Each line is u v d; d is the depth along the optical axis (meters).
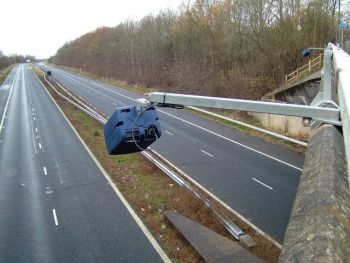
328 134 8.61
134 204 21.89
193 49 64.94
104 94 67.75
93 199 22.83
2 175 28.03
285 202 21.23
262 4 49.81
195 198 21.61
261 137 35.94
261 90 47.06
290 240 5.75
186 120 44.53
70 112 52.03
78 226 19.55
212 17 61.16
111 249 17.28
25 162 30.86
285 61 47.16
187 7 68.56
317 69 36.44
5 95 77.19
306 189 6.95
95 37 142.75
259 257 15.66
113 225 19.50
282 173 25.92
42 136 39.22
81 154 32.09
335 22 47.97
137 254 16.78
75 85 86.50
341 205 6.04
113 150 9.73
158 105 8.98
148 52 82.44
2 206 22.52
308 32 47.12
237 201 21.58
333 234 5.26
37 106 59.56
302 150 31.11
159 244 17.56
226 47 56.81
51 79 105.88
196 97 8.32
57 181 26.17
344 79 8.00
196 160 29.41
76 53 165.75
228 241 16.75
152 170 27.31
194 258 16.14
